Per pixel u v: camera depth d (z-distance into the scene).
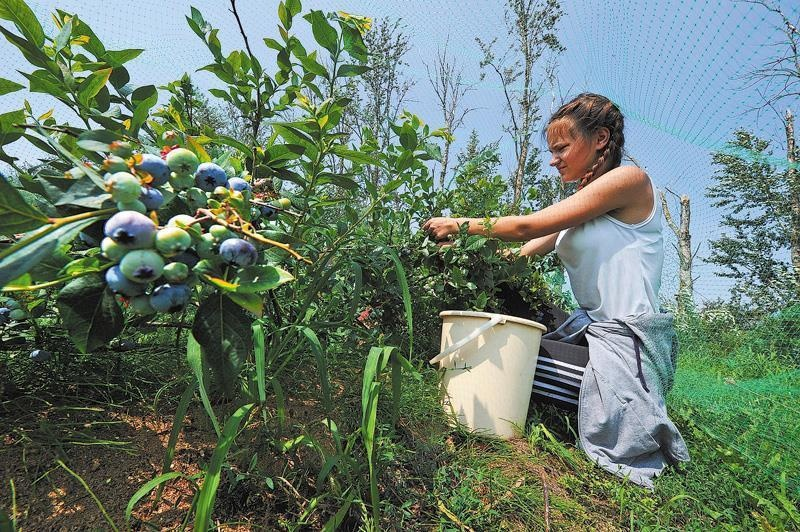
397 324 2.07
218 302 0.81
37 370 1.33
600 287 1.97
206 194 0.83
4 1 1.02
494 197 2.66
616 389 1.76
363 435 1.09
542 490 1.48
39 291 1.21
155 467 1.14
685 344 4.33
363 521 1.13
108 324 0.75
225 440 0.87
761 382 3.10
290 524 1.09
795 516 1.54
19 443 1.12
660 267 2.01
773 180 9.87
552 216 1.97
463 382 1.76
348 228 1.57
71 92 1.12
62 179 0.74
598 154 2.18
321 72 1.36
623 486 1.55
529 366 1.79
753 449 2.06
